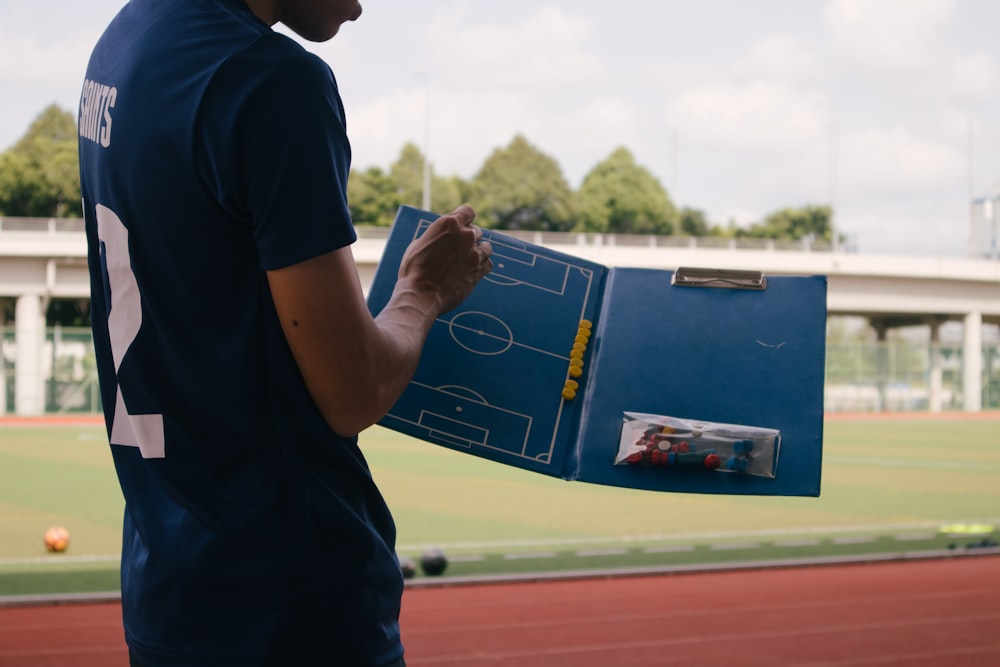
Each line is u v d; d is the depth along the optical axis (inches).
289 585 42.4
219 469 43.5
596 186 2516.0
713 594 258.8
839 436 971.3
